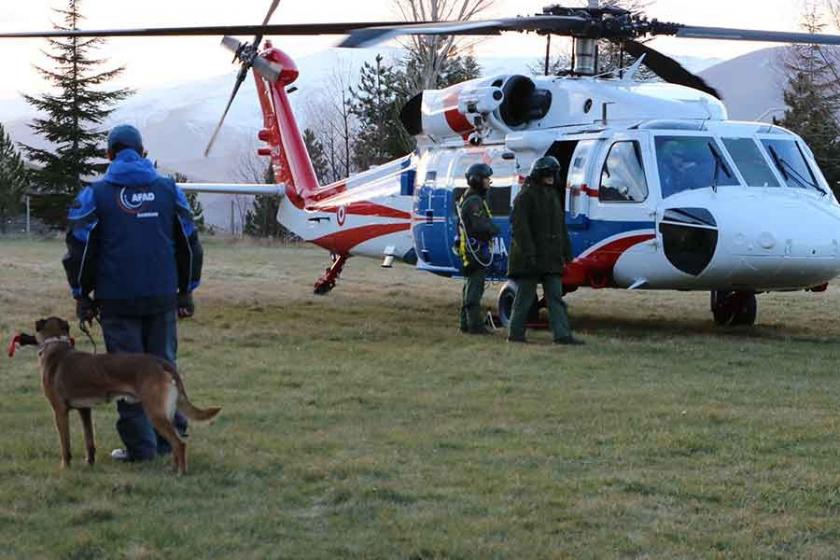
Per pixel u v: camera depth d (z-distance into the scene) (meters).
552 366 9.91
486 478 6.07
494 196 13.20
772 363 10.12
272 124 17.70
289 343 11.39
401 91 41.38
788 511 5.50
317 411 7.92
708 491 5.81
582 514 5.44
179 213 6.59
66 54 48.06
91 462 6.33
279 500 5.70
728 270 11.41
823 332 12.86
